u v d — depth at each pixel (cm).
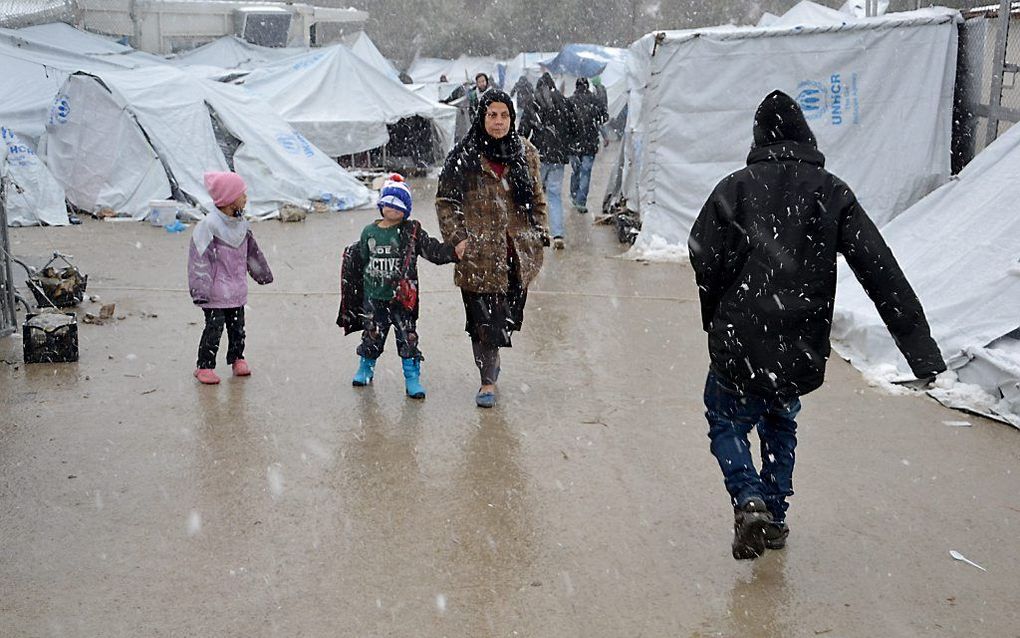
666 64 1084
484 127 572
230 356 661
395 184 605
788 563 410
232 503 463
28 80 1638
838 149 1074
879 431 567
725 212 385
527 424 576
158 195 1450
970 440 552
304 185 1549
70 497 467
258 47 2714
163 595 378
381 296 617
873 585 392
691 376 673
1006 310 648
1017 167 784
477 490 481
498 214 583
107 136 1462
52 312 711
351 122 1936
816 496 478
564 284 970
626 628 359
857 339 713
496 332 587
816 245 381
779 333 378
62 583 387
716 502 470
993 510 462
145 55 2366
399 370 685
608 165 2323
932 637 354
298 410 597
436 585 388
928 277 732
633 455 529
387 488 482
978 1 1305
